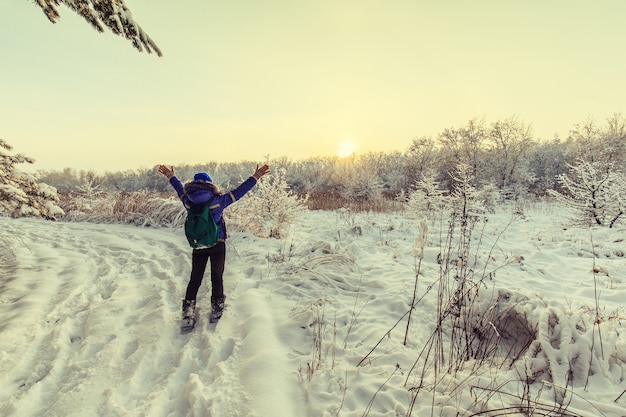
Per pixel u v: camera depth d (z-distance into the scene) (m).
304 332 3.41
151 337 3.30
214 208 3.56
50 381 2.67
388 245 7.69
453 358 2.96
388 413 2.20
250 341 3.17
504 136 23.89
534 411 2.12
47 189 4.85
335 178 31.02
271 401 2.35
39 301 4.24
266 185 9.36
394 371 2.72
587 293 4.42
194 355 3.07
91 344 3.22
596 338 2.73
